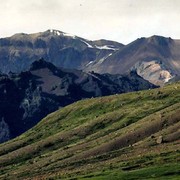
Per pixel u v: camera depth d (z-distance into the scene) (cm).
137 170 19300
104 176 19175
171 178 16975
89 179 18762
